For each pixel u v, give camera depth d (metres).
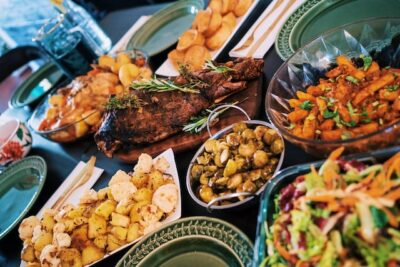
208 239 1.21
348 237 0.84
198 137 1.52
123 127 1.58
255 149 1.26
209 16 1.83
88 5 3.70
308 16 1.62
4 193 1.93
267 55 1.68
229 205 1.19
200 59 1.77
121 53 2.12
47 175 1.90
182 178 1.48
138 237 1.33
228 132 1.39
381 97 1.15
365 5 1.53
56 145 2.06
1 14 4.30
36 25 4.20
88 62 2.29
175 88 1.58
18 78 4.07
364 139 1.00
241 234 1.15
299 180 0.99
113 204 1.40
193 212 1.36
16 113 2.50
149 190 1.41
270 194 1.03
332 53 1.36
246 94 1.56
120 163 1.73
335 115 1.19
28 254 1.44
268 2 1.92
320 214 0.88
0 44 4.45
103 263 1.37
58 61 2.21
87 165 1.75
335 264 0.84
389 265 0.79
